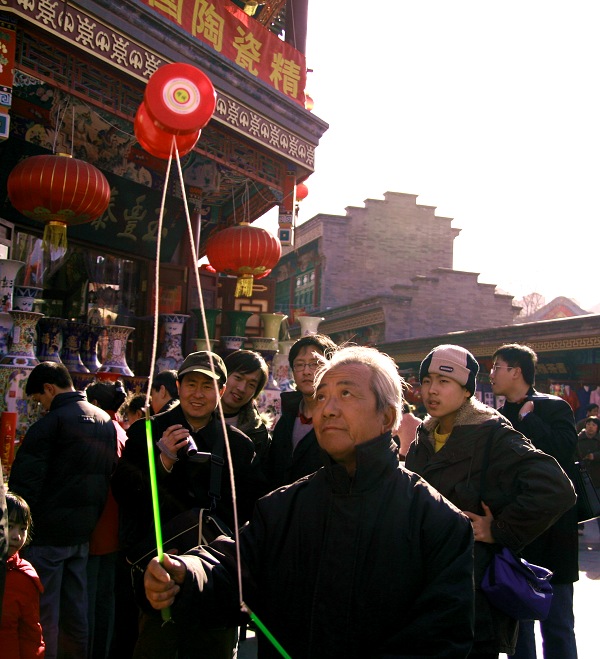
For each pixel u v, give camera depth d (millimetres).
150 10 7215
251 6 9750
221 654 3062
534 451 3051
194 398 3438
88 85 7363
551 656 3918
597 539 11320
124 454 3502
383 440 2012
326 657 1901
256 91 8766
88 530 4266
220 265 9969
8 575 3068
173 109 2824
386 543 1943
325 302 34656
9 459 6102
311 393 4156
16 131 8961
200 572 1883
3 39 6168
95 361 8680
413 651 1847
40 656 3137
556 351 17656
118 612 3562
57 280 10391
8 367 6496
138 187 10180
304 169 9750
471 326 30172
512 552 2916
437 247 36156
